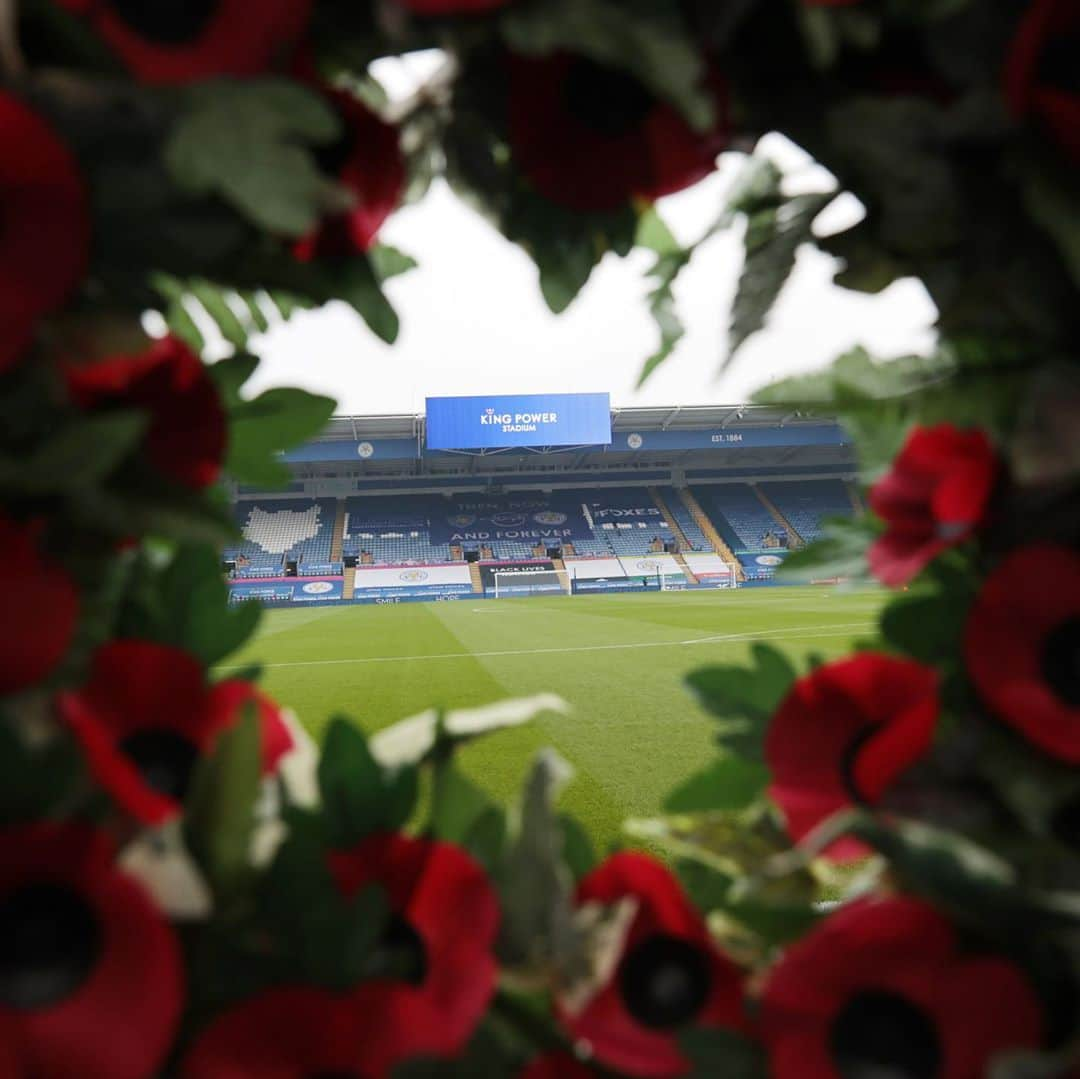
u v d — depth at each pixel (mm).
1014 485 447
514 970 460
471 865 447
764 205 514
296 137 402
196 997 402
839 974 426
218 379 515
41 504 376
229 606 491
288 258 440
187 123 336
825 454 36562
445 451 32844
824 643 9805
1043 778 408
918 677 463
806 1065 422
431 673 8016
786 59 461
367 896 405
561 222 527
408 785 471
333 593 29141
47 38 373
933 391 443
